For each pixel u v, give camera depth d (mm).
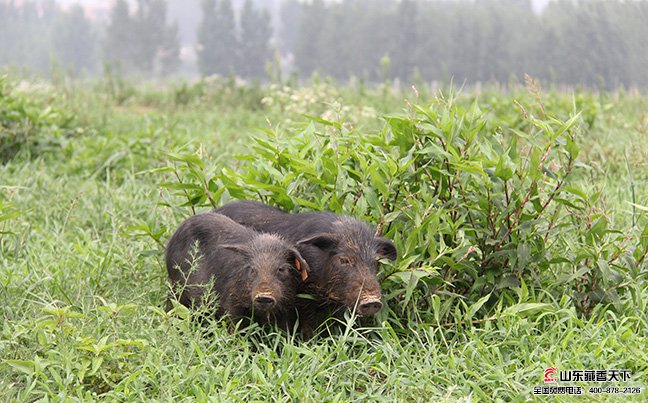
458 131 4961
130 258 5293
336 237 4809
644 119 7312
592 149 6645
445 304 4906
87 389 4625
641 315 4969
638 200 5984
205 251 4934
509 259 4973
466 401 4508
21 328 4777
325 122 5211
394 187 5051
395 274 4863
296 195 5180
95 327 4754
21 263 5473
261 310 4734
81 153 7129
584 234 5059
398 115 5027
